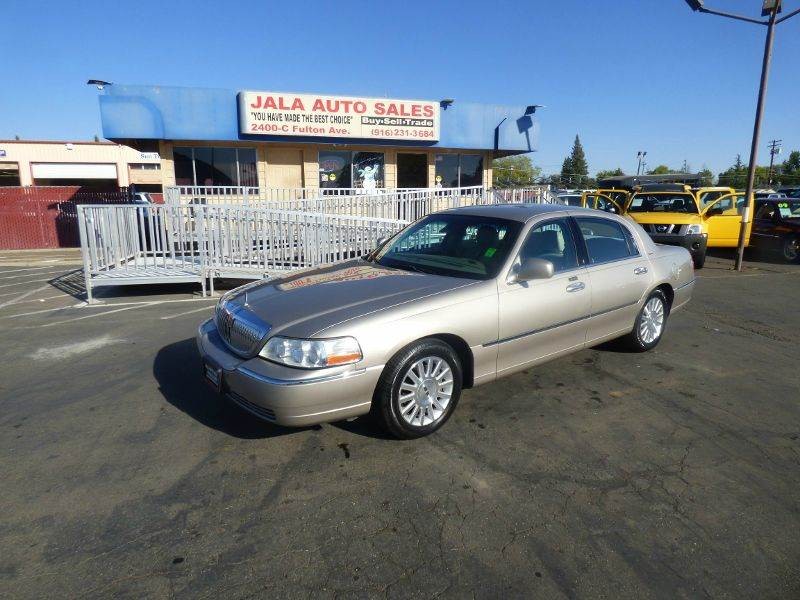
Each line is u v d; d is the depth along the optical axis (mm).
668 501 3078
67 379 4930
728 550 2680
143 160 37812
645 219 12641
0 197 18250
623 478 3305
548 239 4477
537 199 14484
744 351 5785
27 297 9000
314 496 3107
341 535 2779
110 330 6621
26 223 18609
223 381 3537
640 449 3654
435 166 16203
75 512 2965
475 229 4527
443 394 3799
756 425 4023
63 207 18891
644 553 2656
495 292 3947
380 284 3955
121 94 12914
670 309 5711
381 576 2500
